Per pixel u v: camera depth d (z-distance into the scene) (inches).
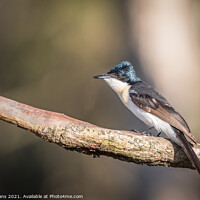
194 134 514.6
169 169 519.5
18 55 636.7
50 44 634.2
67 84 633.0
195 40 578.2
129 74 336.8
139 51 537.6
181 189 514.9
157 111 303.1
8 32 642.8
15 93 625.9
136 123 553.9
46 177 624.1
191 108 533.0
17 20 647.8
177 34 534.9
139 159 251.4
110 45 613.9
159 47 531.2
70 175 618.2
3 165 622.8
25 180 623.2
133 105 317.4
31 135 626.8
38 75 633.6
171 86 531.2
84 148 250.4
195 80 549.0
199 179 515.8
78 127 247.4
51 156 628.1
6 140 625.3
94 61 629.0
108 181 592.4
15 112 250.4
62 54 632.4
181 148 252.1
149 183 526.3
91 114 624.4
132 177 543.5
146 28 531.8
